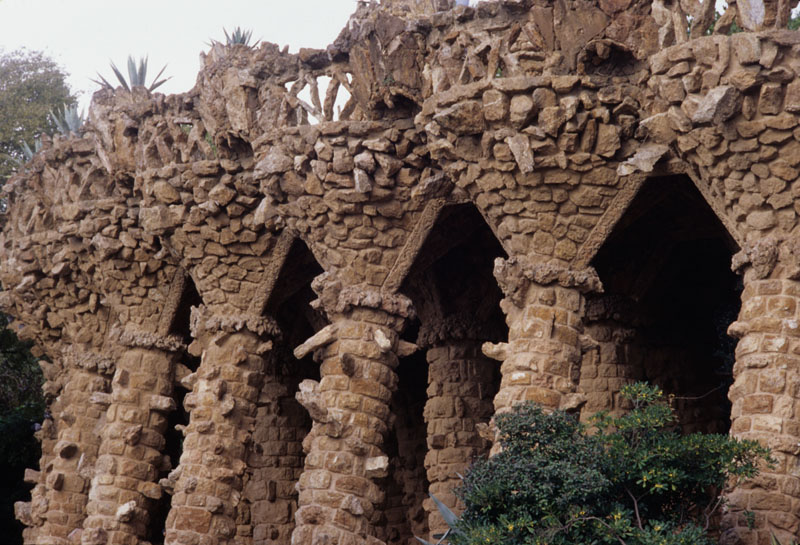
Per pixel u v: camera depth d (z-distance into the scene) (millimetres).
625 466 12055
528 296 14609
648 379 18156
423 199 15898
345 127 15844
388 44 15438
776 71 12297
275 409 22969
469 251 19141
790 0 12422
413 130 15719
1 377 33500
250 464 23031
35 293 22875
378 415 16172
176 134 18312
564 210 14344
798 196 12695
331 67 16281
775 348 12602
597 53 13750
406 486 22719
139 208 19562
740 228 13297
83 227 20234
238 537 22719
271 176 16406
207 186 17766
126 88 19922
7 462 29016
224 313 18359
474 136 14305
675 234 17188
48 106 36688
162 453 20219
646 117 13773
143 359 20109
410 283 19750
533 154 13945
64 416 22312
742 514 12195
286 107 16562
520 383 14203
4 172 34594
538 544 11195
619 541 11391
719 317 24859
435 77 14516
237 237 17844
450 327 19391
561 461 12016
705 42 12633
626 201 14164
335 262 16484
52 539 21625
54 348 23719
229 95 17328
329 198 16062
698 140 13031
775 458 12250
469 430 19047
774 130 12516
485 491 11984
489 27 14148
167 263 19641
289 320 22609
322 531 15664
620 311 17797
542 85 13734
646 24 13680
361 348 16219
